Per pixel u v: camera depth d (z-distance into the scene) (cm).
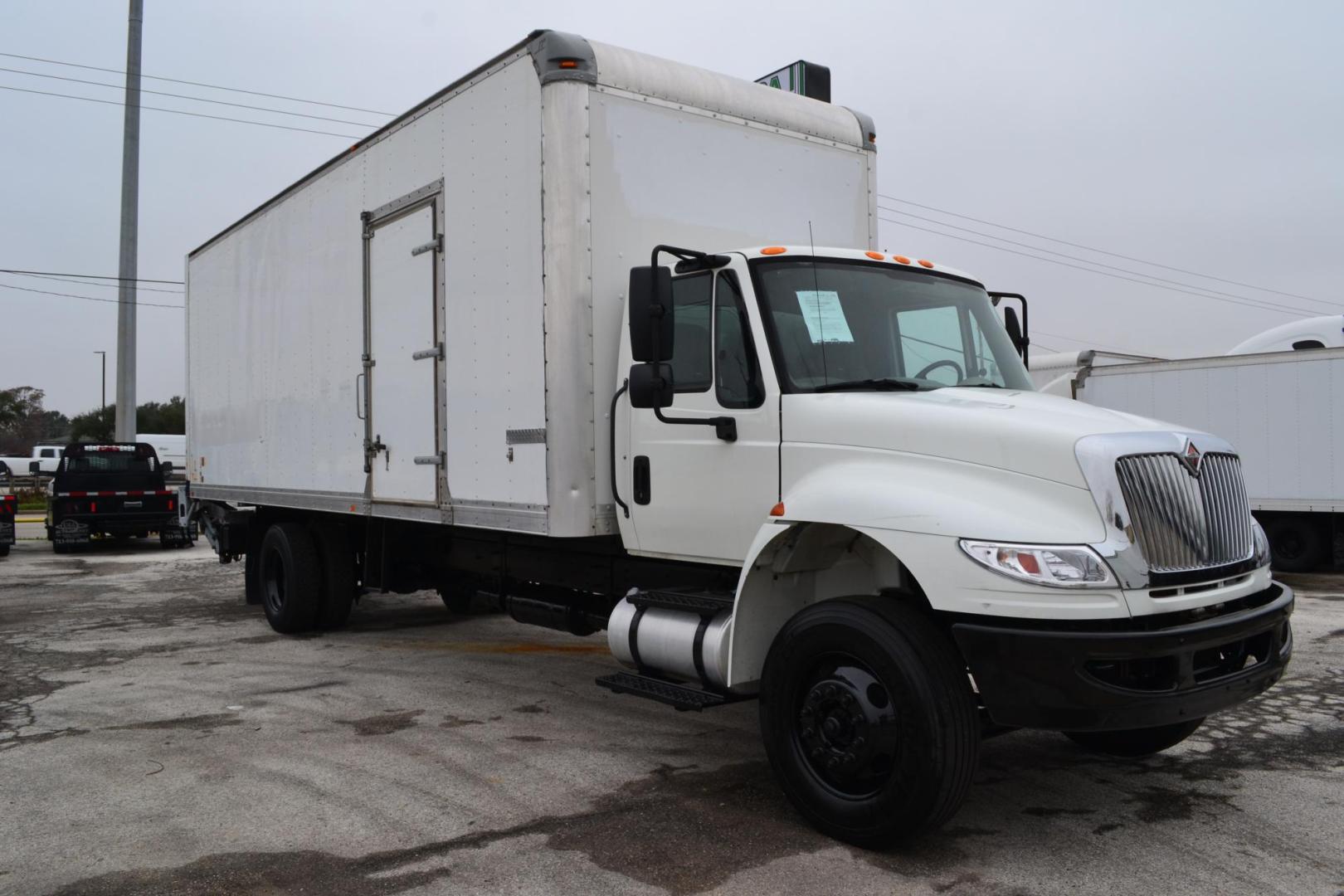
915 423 420
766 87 633
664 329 459
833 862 395
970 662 379
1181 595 385
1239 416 1448
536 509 558
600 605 644
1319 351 1376
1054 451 384
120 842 419
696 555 504
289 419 890
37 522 2786
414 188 686
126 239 2280
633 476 537
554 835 423
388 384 725
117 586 1351
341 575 912
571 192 535
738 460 481
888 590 449
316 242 833
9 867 395
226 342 1030
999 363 534
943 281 543
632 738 570
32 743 569
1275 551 1452
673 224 575
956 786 381
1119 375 1573
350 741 566
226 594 1254
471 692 687
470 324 622
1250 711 628
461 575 793
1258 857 402
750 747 554
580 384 539
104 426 7600
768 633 466
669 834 425
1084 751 546
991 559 374
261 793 478
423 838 421
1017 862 396
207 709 641
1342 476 1359
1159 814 450
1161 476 388
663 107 573
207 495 1088
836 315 493
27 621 1030
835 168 665
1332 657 780
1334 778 500
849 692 405
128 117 2283
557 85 539
